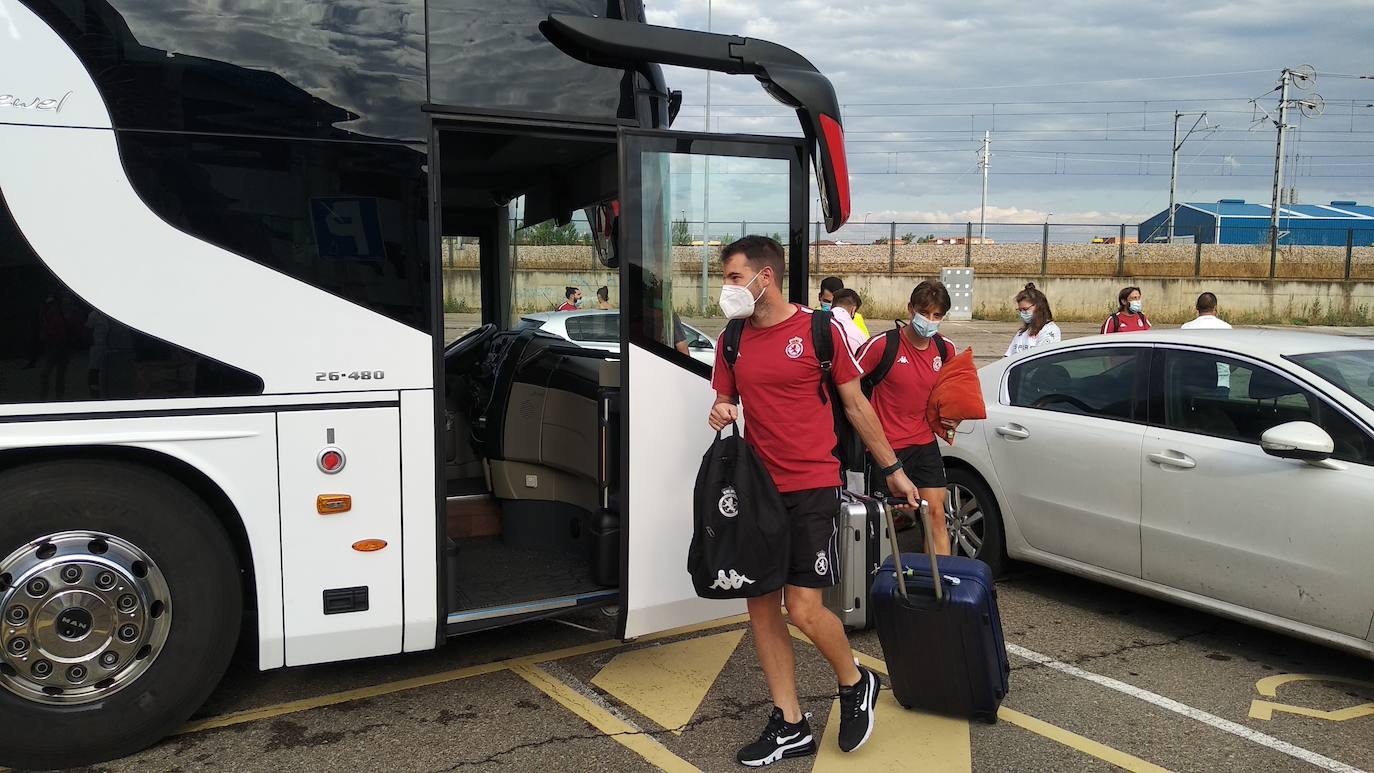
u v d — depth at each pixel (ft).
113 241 11.14
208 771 11.61
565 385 16.67
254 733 12.63
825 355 11.29
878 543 16.14
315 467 12.10
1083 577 17.62
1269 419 15.10
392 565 12.57
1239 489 14.89
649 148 13.66
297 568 12.13
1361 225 159.53
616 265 15.97
